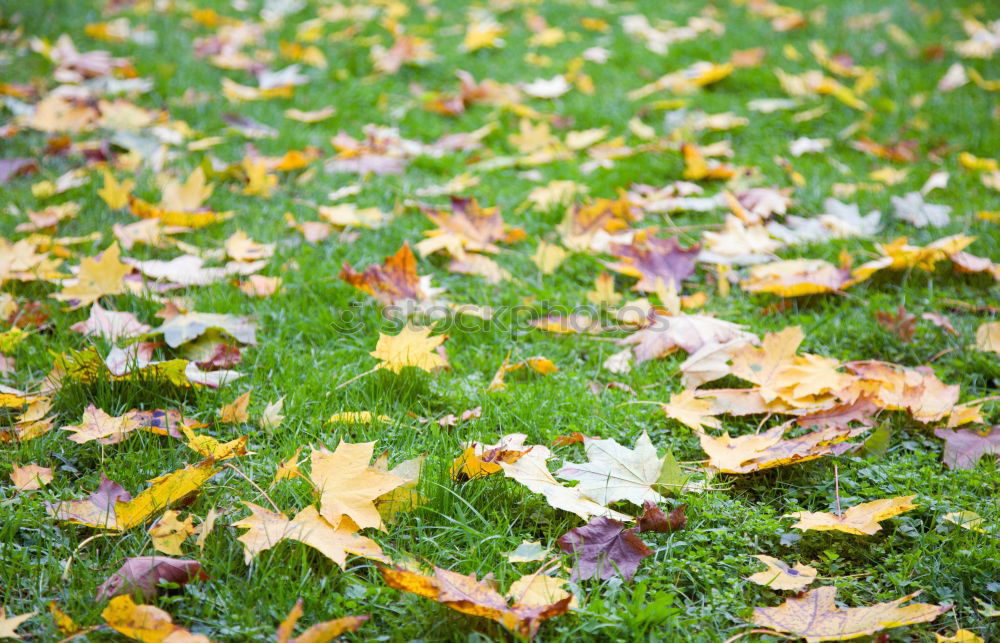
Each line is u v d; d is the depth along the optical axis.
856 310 3.02
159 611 1.52
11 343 2.56
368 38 6.06
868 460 2.19
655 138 4.63
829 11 6.69
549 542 1.86
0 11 5.87
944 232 3.52
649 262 3.25
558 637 1.65
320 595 1.72
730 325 2.81
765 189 3.86
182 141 4.39
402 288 3.02
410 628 1.66
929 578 1.83
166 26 6.07
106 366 2.36
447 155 4.36
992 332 2.74
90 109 4.46
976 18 6.46
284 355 2.65
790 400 2.44
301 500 1.97
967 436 2.27
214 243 3.37
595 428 2.35
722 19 6.70
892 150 4.40
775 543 1.95
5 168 3.91
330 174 4.12
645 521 1.94
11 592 1.71
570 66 5.59
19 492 1.97
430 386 2.51
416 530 1.94
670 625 1.68
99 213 3.57
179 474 1.85
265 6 6.73
